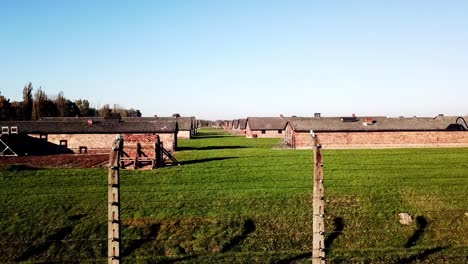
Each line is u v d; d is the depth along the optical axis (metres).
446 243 18.47
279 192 24.25
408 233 19.30
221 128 198.00
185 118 97.62
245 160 38.66
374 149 51.81
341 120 60.53
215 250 17.55
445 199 23.03
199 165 35.28
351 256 16.72
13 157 46.44
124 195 23.89
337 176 28.69
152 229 19.20
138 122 61.47
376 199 23.03
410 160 37.62
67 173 30.17
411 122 60.25
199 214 20.72
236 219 20.17
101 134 57.50
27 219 20.02
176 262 16.30
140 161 34.41
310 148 55.09
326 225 19.88
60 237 18.50
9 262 16.47
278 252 17.17
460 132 58.31
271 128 95.69
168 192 24.55
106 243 17.92
